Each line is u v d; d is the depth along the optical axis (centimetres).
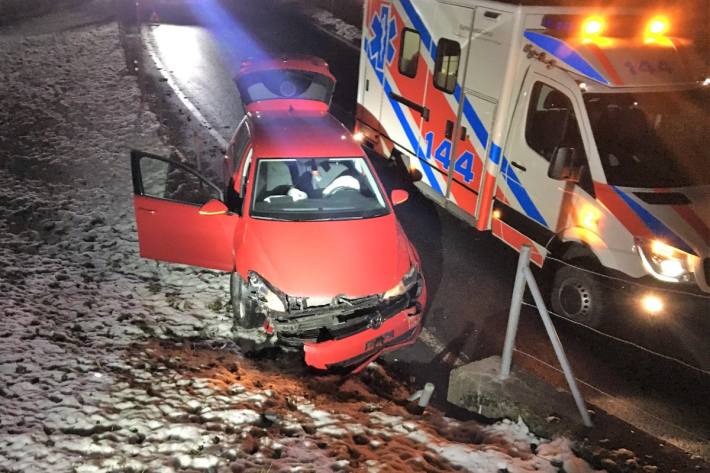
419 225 903
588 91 630
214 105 1409
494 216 769
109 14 2506
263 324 576
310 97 921
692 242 569
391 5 926
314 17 2506
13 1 2355
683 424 526
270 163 672
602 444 466
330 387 546
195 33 2169
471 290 742
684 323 583
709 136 654
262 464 402
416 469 415
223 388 502
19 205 899
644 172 626
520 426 491
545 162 672
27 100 1385
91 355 536
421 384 582
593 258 646
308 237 598
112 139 1174
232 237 642
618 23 700
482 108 750
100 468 385
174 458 401
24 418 431
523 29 684
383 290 564
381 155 1018
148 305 654
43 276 700
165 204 650
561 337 650
